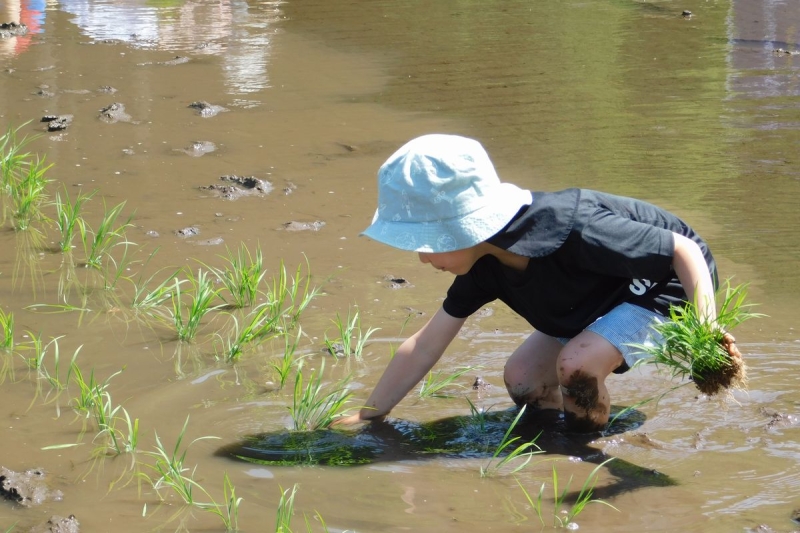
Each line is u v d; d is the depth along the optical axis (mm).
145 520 3453
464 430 4184
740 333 4953
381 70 10547
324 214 6738
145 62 10758
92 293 5586
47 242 6320
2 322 4934
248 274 5594
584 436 4074
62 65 10539
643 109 9000
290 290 5617
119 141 8211
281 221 6625
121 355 4879
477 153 3709
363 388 4539
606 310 3998
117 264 5965
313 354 4910
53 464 3854
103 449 3977
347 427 4219
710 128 8375
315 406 4246
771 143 7961
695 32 11969
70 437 4078
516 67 10578
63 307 5387
